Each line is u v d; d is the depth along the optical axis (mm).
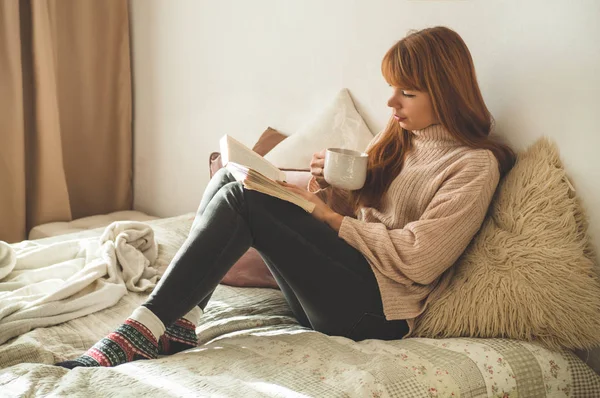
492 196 1730
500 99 1892
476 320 1611
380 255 1627
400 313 1625
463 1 1954
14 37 2836
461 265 1711
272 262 1627
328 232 1629
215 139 2941
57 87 3123
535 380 1531
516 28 1824
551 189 1693
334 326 1643
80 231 2635
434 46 1730
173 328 1556
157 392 1252
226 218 1546
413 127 1808
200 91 2971
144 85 3256
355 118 2299
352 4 2291
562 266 1597
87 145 3258
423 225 1624
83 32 3141
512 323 1593
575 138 1703
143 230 2160
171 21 3055
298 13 2488
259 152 2533
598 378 1641
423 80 1730
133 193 3432
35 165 3020
